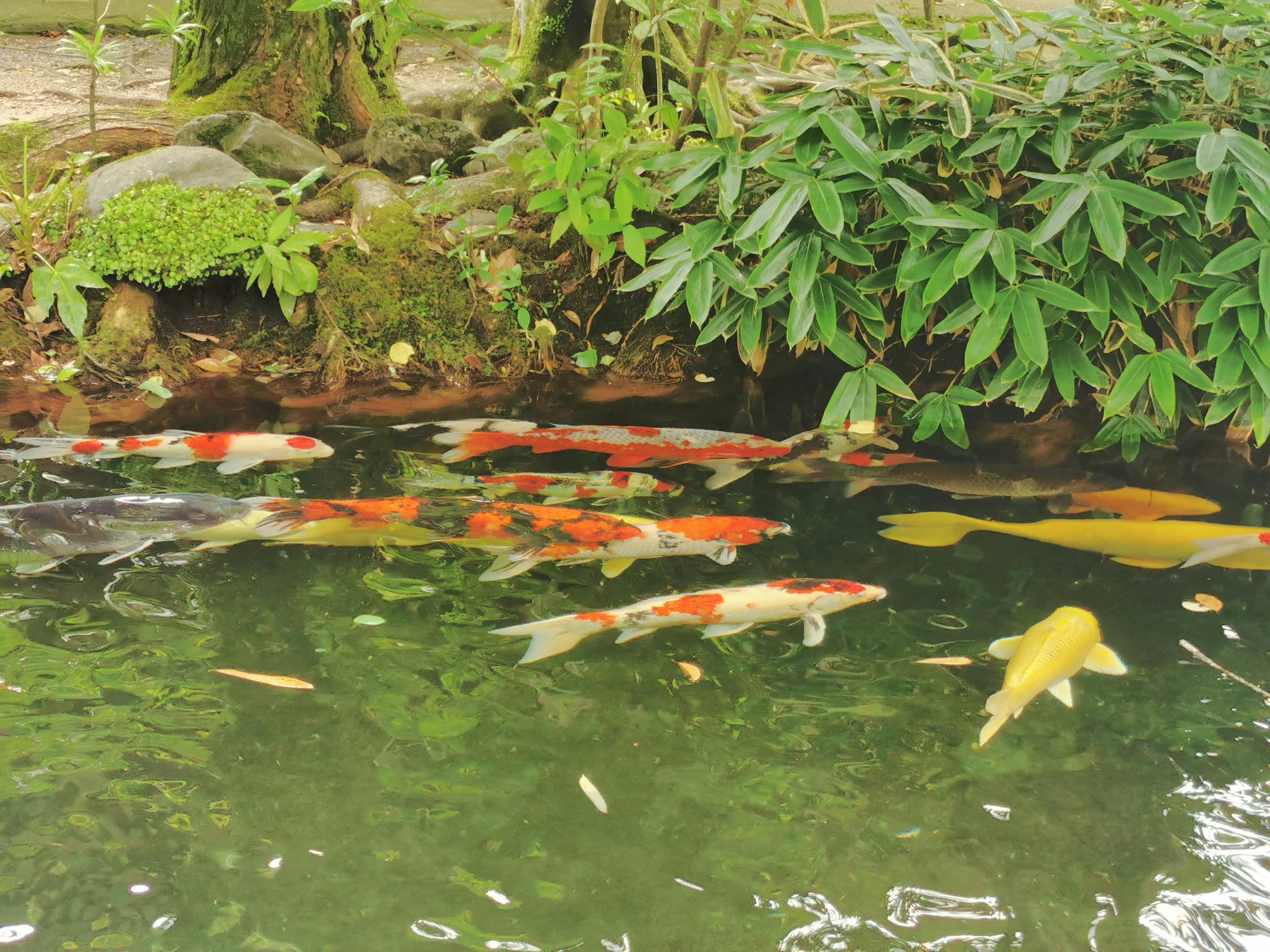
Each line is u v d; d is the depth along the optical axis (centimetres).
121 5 932
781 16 470
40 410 425
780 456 401
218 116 538
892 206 382
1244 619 295
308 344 487
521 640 278
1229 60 392
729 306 424
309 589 297
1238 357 371
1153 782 233
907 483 381
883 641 283
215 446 378
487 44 749
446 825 215
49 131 561
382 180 539
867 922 195
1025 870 208
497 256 506
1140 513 360
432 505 333
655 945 188
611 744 241
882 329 421
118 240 468
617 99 490
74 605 284
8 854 202
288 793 222
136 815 213
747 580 309
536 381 490
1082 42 439
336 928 190
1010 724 252
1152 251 392
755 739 244
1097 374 396
